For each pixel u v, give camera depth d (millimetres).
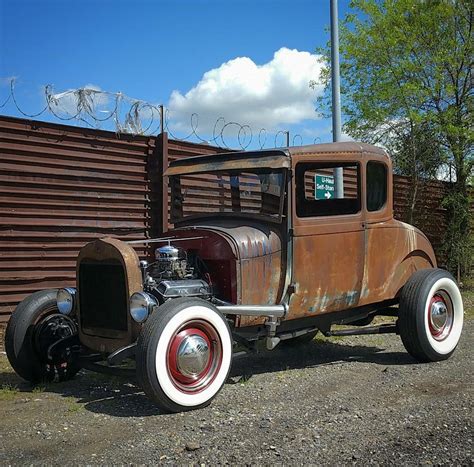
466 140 12484
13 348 5355
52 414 4543
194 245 5500
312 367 6191
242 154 5703
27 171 7609
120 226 8492
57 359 5508
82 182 8125
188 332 4648
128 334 4871
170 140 8984
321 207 6180
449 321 6566
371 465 3523
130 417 4449
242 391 5184
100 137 8273
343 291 5898
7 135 7453
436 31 12578
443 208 13641
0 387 5500
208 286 5254
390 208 6430
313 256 5641
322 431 4098
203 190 6000
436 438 3953
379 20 12680
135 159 8672
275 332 5598
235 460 3602
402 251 6547
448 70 12664
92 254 5141
